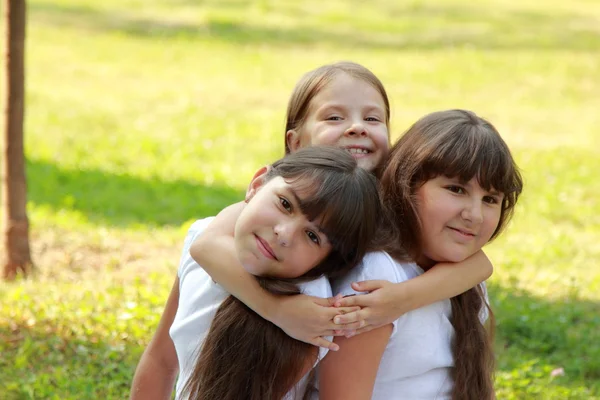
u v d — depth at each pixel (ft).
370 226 10.57
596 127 56.85
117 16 85.05
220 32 81.56
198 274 11.65
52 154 43.45
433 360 11.46
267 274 10.47
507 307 24.25
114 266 27.45
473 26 92.32
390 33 86.58
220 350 10.85
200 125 52.13
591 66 76.48
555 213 37.81
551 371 20.44
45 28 77.97
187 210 35.68
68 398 17.13
